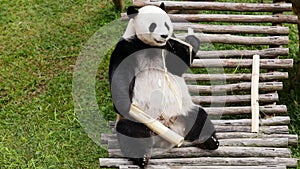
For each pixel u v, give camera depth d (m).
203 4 8.24
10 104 8.66
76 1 11.11
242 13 10.66
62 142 8.00
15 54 9.70
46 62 9.55
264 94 7.84
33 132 8.14
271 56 8.09
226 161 6.81
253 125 7.38
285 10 8.25
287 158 6.88
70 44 9.96
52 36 10.15
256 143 7.11
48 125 8.27
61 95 8.83
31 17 10.66
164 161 6.78
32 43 9.96
